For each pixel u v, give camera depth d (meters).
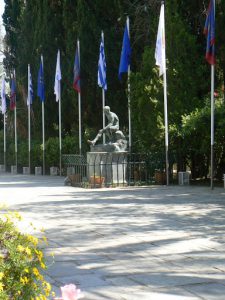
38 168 37.91
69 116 36.22
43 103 34.41
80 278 6.39
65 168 34.34
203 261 7.27
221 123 19.78
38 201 15.80
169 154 22.25
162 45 20.92
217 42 22.91
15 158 42.03
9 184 25.23
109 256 7.64
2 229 4.10
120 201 15.20
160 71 21.08
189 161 23.86
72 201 15.53
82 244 8.55
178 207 13.43
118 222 10.92
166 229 9.94
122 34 30.70
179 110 22.77
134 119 23.78
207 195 16.73
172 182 22.72
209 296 5.61
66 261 7.31
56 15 37.22
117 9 30.98
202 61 24.14
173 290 5.84
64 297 3.23
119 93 31.19
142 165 22.42
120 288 5.94
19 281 3.62
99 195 17.44
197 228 10.03
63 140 34.62
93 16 31.94
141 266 7.00
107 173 21.88
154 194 17.38
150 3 27.02
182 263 7.16
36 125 40.16
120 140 22.72
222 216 11.67
